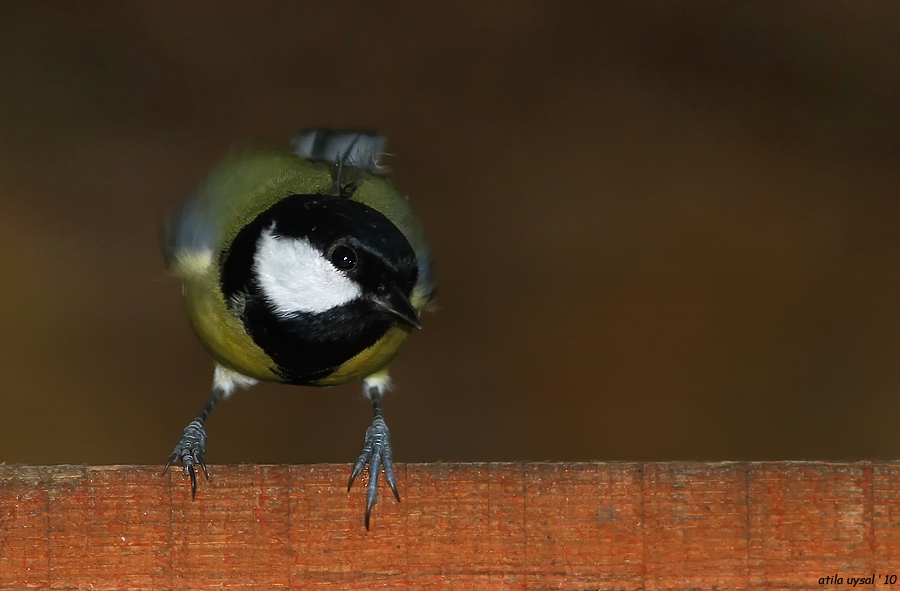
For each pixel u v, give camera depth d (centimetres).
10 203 1357
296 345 646
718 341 1230
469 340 1253
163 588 485
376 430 707
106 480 486
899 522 484
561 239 1370
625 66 1504
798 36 1516
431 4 1448
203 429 702
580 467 489
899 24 1509
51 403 1116
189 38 1453
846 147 1478
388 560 489
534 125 1464
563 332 1252
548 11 1474
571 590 488
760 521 487
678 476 489
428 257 742
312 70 1456
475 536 489
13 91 1427
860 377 1178
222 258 652
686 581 488
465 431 1126
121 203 1362
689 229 1377
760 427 1109
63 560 483
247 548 487
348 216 629
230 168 722
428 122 1448
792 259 1336
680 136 1480
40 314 1230
